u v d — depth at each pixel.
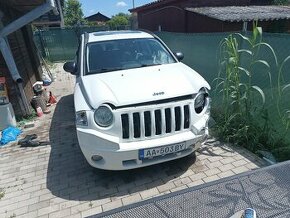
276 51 3.53
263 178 1.67
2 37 5.03
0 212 2.95
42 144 4.56
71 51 16.89
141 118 2.91
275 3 13.84
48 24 23.17
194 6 11.29
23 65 6.99
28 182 3.46
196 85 3.29
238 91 3.91
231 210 1.43
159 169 3.49
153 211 1.46
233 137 3.98
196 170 3.42
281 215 1.37
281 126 3.63
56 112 6.26
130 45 4.39
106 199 3.02
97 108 2.89
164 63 4.15
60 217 2.80
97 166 3.07
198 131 3.12
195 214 1.42
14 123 5.32
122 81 3.29
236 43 3.91
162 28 13.07
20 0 5.75
